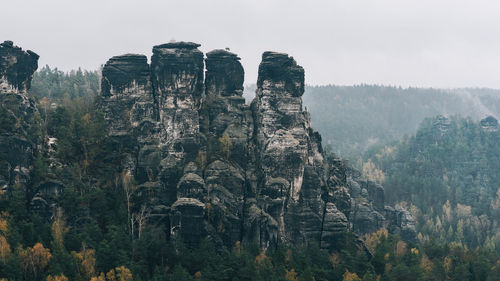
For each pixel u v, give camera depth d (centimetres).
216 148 16688
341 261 15325
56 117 16412
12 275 11625
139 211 15400
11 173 14338
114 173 15875
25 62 16562
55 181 14612
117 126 16750
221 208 15625
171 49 16950
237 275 13475
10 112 15475
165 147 16512
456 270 16125
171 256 14100
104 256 12875
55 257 12281
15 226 13075
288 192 16575
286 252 15538
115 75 16838
